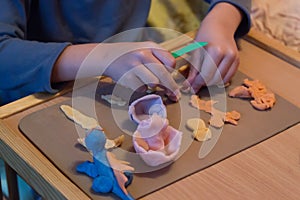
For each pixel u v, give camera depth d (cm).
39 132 70
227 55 82
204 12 125
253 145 69
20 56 80
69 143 68
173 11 125
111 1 104
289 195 63
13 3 89
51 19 99
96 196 60
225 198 62
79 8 101
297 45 107
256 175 65
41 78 78
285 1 117
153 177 63
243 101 77
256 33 94
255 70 85
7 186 81
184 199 61
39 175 63
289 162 67
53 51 79
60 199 61
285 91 81
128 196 60
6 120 72
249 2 97
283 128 72
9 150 68
